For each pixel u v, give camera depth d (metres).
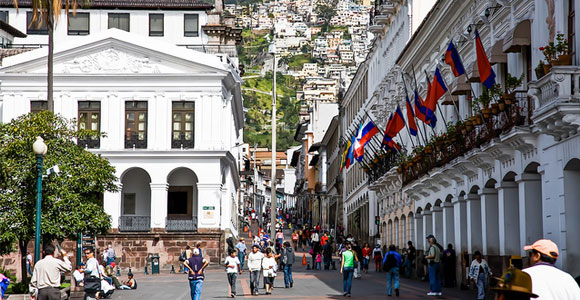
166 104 54.25
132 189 55.56
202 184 53.62
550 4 22.05
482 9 30.39
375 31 60.22
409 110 37.00
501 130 24.69
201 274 25.97
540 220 24.48
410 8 48.69
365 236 67.69
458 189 33.00
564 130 20.45
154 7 69.19
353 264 29.94
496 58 26.45
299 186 138.88
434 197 37.66
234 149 68.75
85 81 54.53
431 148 34.34
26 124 33.88
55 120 34.78
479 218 31.31
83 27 68.75
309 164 120.56
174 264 52.97
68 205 33.19
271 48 51.81
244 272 47.19
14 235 32.00
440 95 30.98
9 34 66.44
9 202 32.28
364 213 68.62
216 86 54.28
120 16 69.00
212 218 53.44
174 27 69.69
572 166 20.98
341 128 87.62
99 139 54.09
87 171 34.25
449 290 31.80
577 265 21.05
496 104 24.59
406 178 40.69
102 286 31.19
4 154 33.00
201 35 70.00
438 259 28.86
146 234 53.00
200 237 53.22
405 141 47.44
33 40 68.88
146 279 43.84
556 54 20.53
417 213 41.72
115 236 52.97
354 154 47.62
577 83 19.36
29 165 32.59
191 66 54.25
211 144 53.97
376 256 48.00
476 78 28.55
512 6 26.31
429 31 38.31
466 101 32.72
